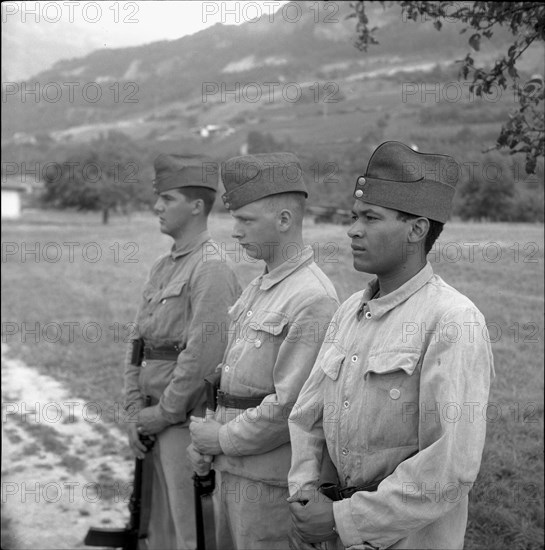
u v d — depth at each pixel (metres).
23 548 3.49
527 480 3.70
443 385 1.58
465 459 1.55
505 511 3.48
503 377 4.83
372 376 1.72
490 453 4.00
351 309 1.91
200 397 2.96
